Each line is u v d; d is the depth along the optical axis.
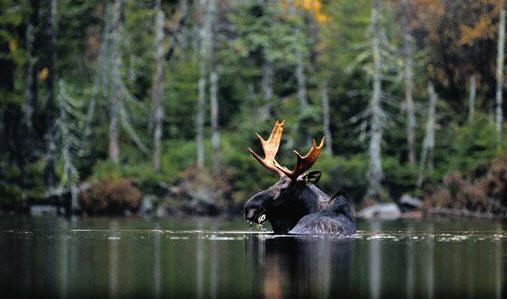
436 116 134.75
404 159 137.62
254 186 116.62
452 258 32.97
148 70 139.62
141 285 25.77
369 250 35.81
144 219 83.44
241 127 130.88
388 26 143.12
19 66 118.25
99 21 132.62
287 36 134.25
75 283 26.27
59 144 119.62
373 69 133.38
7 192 104.81
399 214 109.81
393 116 135.12
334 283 26.05
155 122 126.94
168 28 136.12
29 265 31.02
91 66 134.00
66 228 58.50
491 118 128.75
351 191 125.69
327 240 40.50
